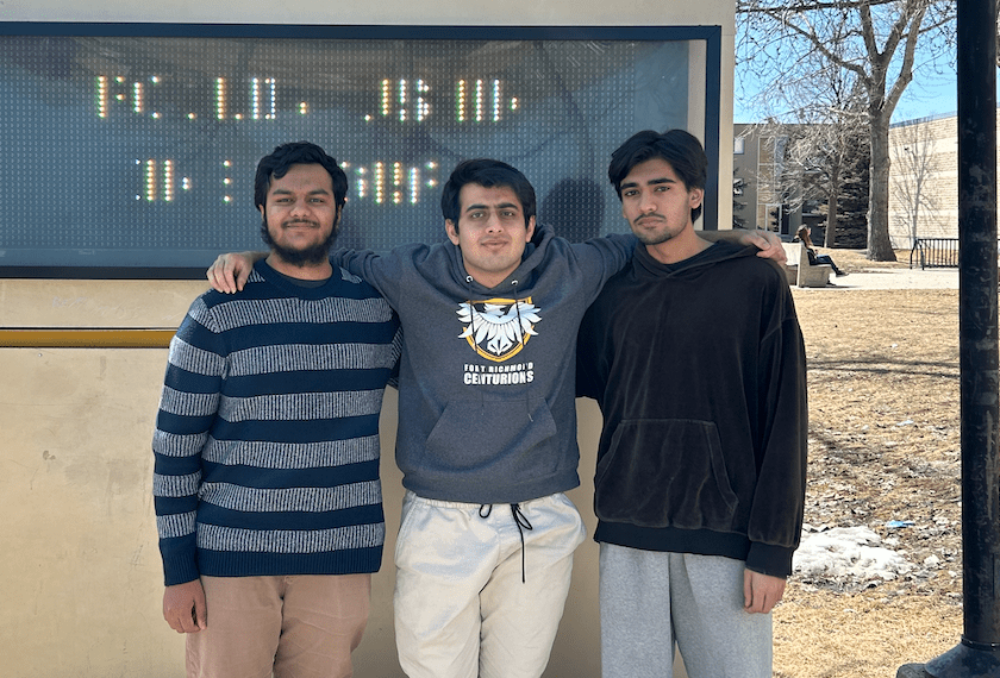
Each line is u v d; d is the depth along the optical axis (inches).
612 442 88.7
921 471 242.5
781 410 82.4
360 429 84.2
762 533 81.7
